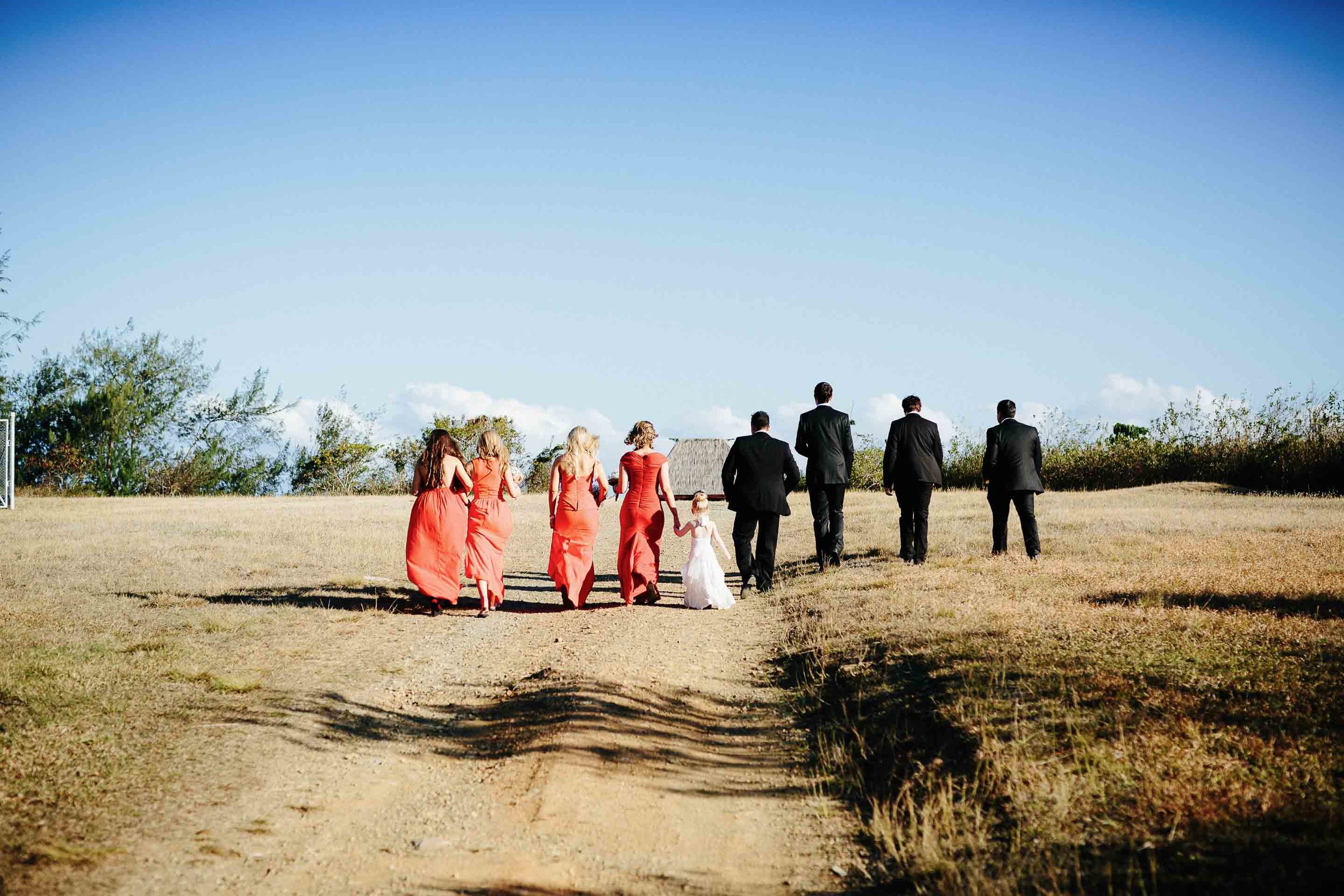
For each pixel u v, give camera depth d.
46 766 4.77
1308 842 3.45
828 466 11.62
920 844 4.09
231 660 7.27
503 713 6.19
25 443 46.06
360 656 7.68
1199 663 5.60
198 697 6.20
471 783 5.00
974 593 8.60
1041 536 13.45
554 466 10.41
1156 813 3.86
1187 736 4.52
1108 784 4.17
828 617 8.46
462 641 8.38
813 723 6.09
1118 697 5.16
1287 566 9.19
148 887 3.67
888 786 4.88
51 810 4.27
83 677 6.43
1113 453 28.98
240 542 15.30
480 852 4.14
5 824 4.07
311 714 6.05
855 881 3.94
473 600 10.65
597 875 3.96
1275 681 5.13
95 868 3.78
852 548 13.57
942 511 19.00
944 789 4.57
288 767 5.11
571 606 10.33
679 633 8.80
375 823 4.46
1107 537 12.72
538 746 5.43
